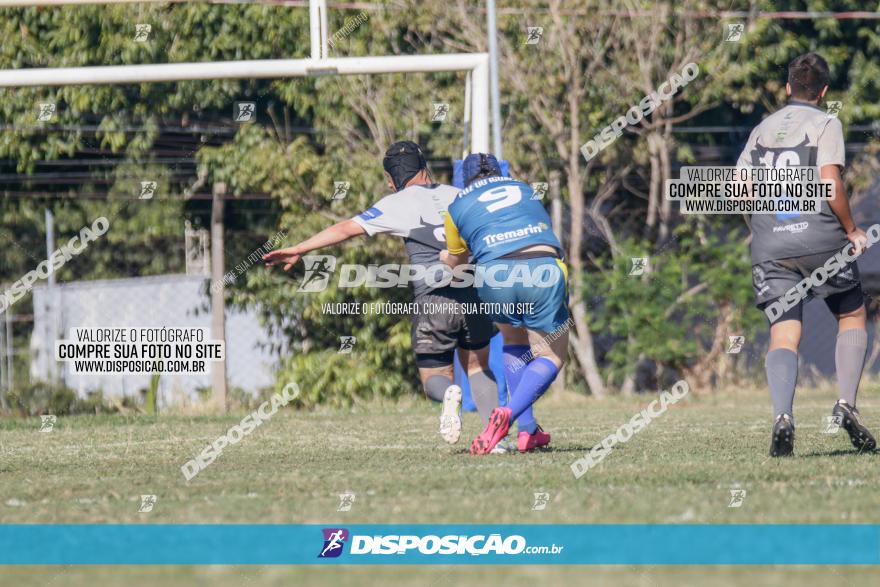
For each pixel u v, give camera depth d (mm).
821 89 17984
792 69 18062
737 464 16234
